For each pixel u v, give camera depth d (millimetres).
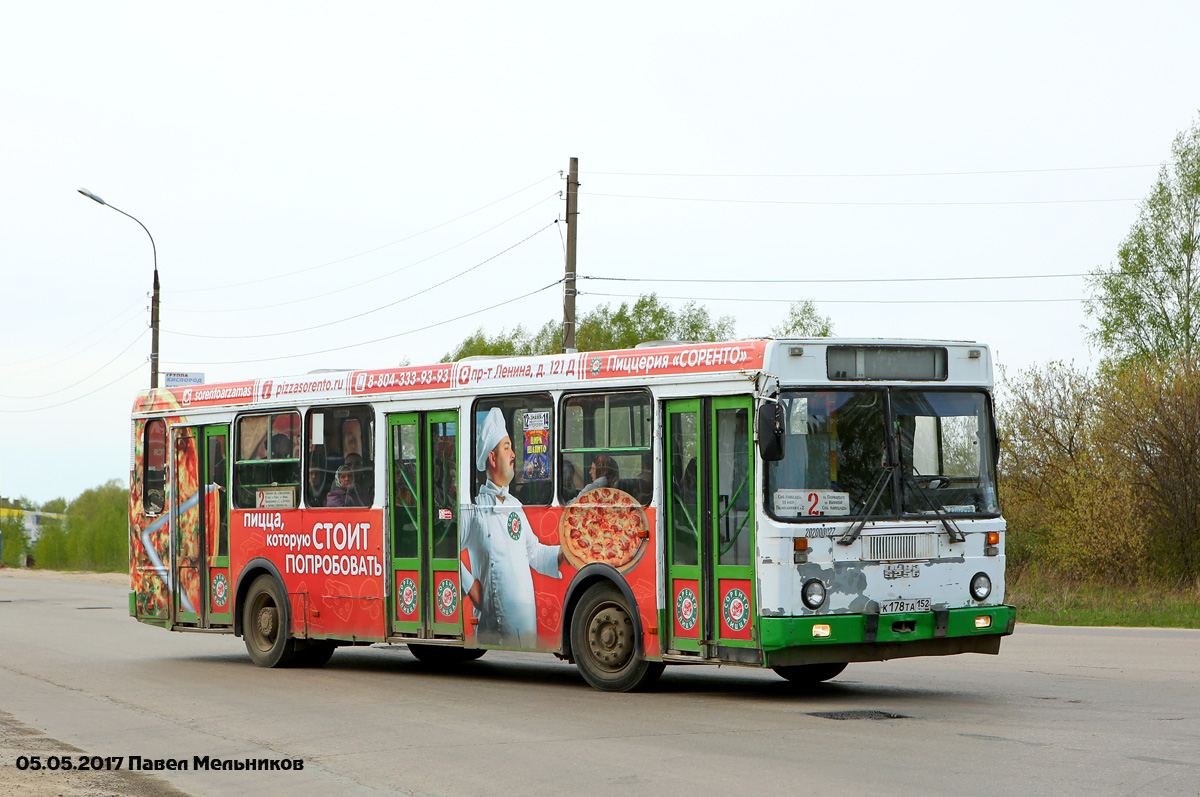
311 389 15727
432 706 11922
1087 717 10422
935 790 7480
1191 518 27344
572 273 27859
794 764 8398
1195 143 41344
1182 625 20750
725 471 11328
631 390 12188
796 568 10781
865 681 13430
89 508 69562
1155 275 41469
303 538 15672
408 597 14398
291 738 10273
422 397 14336
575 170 28016
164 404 17875
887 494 11289
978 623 11445
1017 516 30109
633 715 10891
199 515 17234
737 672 14594
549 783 8086
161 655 18016
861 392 11344
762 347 11039
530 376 13195
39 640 20469
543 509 12969
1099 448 28781
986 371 11953
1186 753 8617
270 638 16125
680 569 11703
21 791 8289
